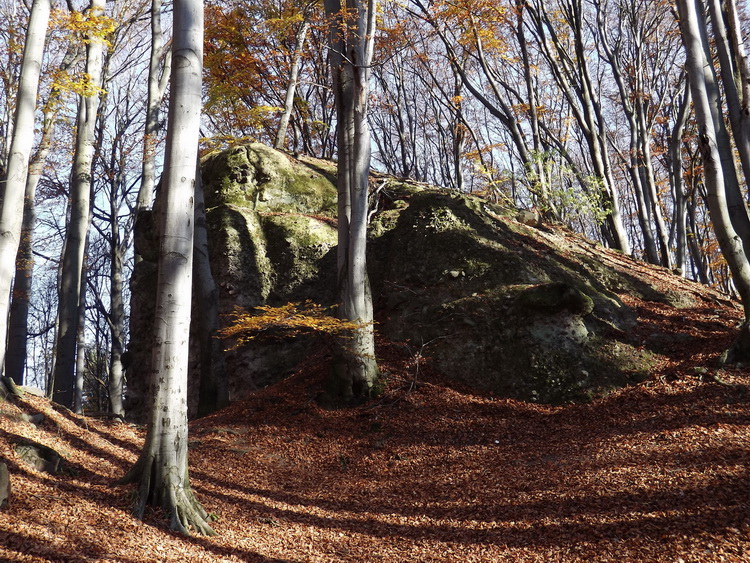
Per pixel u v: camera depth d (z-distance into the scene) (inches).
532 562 237.3
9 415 333.4
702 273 854.5
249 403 504.1
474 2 653.3
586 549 238.1
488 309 506.3
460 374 479.5
